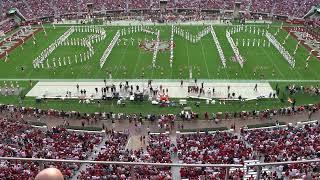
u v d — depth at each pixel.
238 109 65.06
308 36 105.56
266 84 74.44
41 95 71.56
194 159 42.72
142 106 67.00
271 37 100.88
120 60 88.56
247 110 64.62
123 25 120.88
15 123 58.03
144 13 135.12
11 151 44.22
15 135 51.25
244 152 44.38
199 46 98.00
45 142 48.66
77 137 52.38
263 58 88.62
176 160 45.00
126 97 70.12
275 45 96.06
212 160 42.00
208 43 100.44
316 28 114.12
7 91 73.12
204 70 81.75
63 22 126.50
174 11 137.12
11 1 135.12
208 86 73.94
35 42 104.75
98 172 37.56
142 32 112.38
